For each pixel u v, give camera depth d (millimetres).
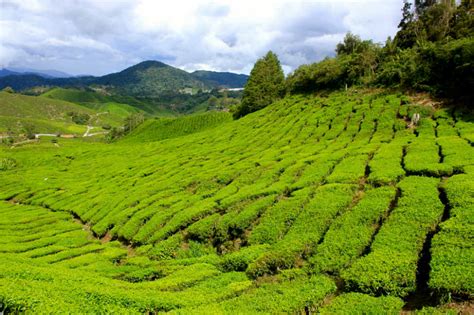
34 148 133625
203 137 82875
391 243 19953
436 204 22719
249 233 28609
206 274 23188
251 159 49406
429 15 79312
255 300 17500
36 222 43312
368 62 78875
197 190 41062
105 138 191500
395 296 16672
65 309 15977
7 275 21594
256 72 107375
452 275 15977
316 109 71938
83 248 32750
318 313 15719
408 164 30734
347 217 24281
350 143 47000
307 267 21219
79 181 64250
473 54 51406
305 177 34250
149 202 40188
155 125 147625
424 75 61500
